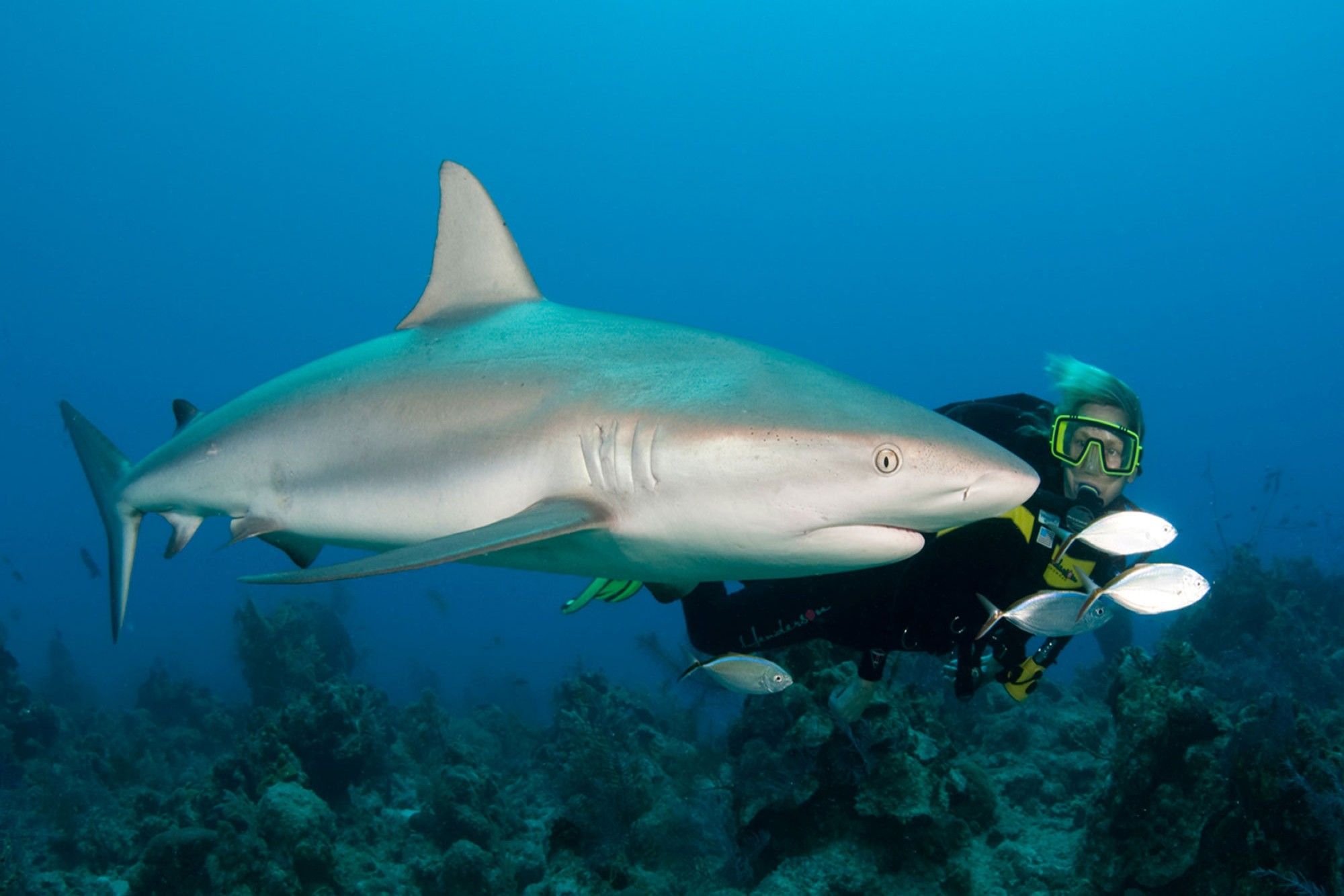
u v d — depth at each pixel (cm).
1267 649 1119
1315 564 1535
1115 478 410
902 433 271
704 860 558
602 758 596
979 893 510
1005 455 270
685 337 338
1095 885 477
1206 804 446
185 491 476
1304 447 14788
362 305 17450
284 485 423
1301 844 416
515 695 2181
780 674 421
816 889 488
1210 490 12950
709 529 299
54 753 1292
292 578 259
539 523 290
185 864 596
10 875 744
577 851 554
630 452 306
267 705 1514
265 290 17000
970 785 587
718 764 758
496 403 347
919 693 642
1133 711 486
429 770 1095
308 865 597
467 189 395
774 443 281
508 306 391
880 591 442
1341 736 715
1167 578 317
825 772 516
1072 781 689
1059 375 435
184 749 1478
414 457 365
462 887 630
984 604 335
